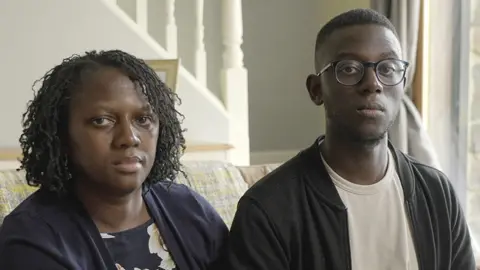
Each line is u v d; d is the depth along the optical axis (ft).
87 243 3.46
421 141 8.01
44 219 3.41
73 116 3.44
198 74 8.87
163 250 3.79
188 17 9.98
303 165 4.01
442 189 4.12
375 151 3.84
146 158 3.59
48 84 3.53
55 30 7.73
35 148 3.49
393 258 3.83
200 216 4.13
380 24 3.80
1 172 4.91
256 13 11.00
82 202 3.63
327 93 3.79
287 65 11.31
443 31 8.36
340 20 3.85
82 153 3.46
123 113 3.48
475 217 8.33
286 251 3.80
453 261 4.10
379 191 3.87
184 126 8.54
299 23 11.32
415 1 7.88
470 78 8.21
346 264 3.75
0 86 7.50
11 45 7.53
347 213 3.81
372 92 3.65
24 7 7.56
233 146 8.47
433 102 8.45
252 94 11.10
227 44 8.86
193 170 5.57
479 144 8.23
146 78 3.65
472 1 8.10
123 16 8.07
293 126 11.47
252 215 3.83
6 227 3.39
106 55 3.65
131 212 3.75
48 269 3.19
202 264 3.93
